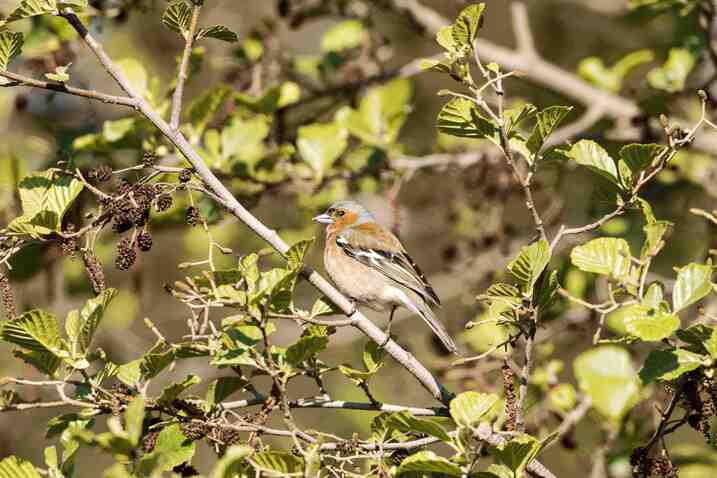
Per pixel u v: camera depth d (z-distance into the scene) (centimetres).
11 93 1389
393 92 1433
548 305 810
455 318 1617
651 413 1152
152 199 770
